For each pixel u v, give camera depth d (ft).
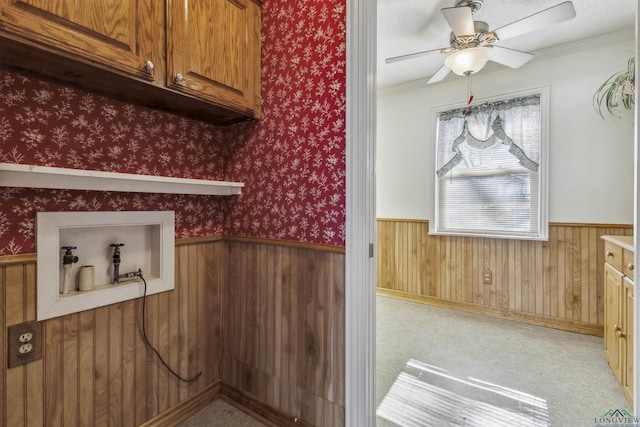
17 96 3.66
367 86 4.51
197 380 5.65
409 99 12.26
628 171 8.67
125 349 4.65
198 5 4.43
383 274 12.96
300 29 4.96
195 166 5.60
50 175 3.55
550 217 9.67
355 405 4.50
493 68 10.43
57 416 3.95
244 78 5.15
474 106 10.87
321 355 4.78
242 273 5.76
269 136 5.38
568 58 9.32
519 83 10.09
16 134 3.66
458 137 11.17
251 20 5.28
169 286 5.18
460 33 6.79
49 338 3.90
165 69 4.06
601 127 8.94
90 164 4.27
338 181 4.58
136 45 3.74
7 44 2.95
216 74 4.69
